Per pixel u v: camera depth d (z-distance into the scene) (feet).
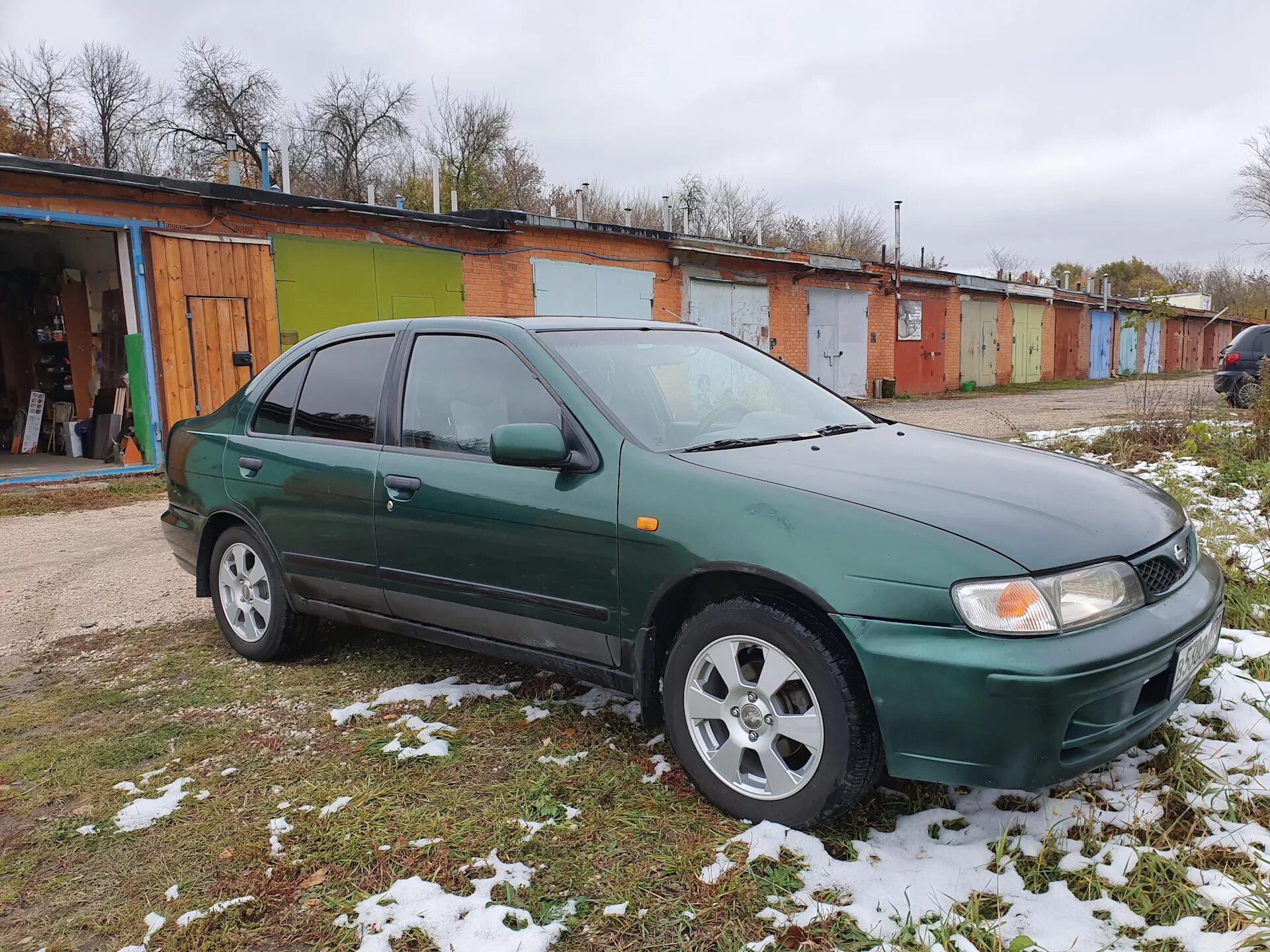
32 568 20.25
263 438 13.14
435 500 10.66
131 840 8.59
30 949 7.08
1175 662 7.95
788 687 8.25
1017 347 95.14
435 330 11.71
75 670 13.52
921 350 78.54
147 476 33.40
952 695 7.22
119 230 32.78
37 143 103.14
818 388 12.87
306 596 12.64
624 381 10.63
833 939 6.75
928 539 7.61
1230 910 6.79
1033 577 7.32
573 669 9.96
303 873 7.93
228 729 11.05
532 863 7.93
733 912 7.13
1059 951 6.52
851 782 7.77
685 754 8.85
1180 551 8.73
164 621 15.97
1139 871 7.30
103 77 108.37
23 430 43.27
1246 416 32.83
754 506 8.38
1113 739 7.64
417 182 107.86
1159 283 32.30
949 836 8.13
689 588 9.02
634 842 8.20
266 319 36.78
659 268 53.72
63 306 42.11
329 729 10.91
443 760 9.94
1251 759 8.95
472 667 12.93
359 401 12.14
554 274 47.83
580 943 6.89
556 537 9.60
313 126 111.86
